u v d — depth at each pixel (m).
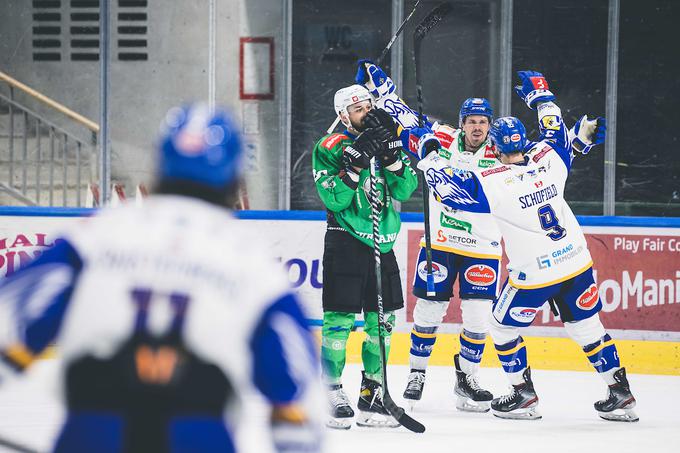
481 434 10.61
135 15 22.56
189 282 3.87
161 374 3.79
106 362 3.81
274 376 3.88
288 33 22.31
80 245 3.98
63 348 3.89
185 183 4.03
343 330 10.89
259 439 9.82
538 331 16.02
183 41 22.50
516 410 11.75
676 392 13.75
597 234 16.22
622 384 11.41
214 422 3.79
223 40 22.42
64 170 22.00
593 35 22.25
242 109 22.47
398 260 16.23
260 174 22.45
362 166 10.41
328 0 22.28
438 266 12.05
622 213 22.25
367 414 10.96
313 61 22.31
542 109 11.45
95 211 16.81
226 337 3.84
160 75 22.56
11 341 3.90
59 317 3.93
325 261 10.91
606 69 22.25
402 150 11.23
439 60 22.25
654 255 16.19
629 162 22.27
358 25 22.28
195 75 22.52
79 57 22.67
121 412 3.79
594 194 22.25
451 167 10.90
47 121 22.66
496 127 11.01
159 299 3.84
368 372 11.02
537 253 11.01
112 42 22.62
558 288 11.15
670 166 22.22
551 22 22.22
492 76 22.31
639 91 22.22
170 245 3.92
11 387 12.73
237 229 4.07
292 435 3.92
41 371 14.09
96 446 3.76
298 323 3.96
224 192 4.08
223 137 4.06
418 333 12.10
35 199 22.88
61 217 16.81
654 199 22.19
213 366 3.82
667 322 16.16
